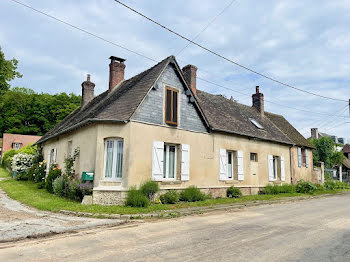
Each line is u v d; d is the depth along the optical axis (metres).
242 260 4.46
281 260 4.48
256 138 16.36
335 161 30.58
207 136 13.53
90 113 12.62
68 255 4.73
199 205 10.60
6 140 42.00
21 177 19.36
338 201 14.08
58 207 9.32
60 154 15.27
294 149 20.38
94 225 7.18
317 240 5.79
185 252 4.90
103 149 10.78
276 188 16.20
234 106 19.31
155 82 11.43
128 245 5.36
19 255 4.72
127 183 10.13
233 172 15.05
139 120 10.77
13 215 8.24
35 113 46.56
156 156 11.12
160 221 7.97
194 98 12.93
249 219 8.36
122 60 16.47
